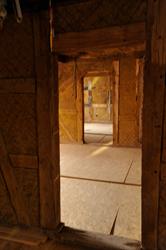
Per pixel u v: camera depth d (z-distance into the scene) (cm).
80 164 535
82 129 752
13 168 263
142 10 193
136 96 671
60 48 224
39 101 237
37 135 246
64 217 303
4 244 243
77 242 243
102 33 208
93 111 1313
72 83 735
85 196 366
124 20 200
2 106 254
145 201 217
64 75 739
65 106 759
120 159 571
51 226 257
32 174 256
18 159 259
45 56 227
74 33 218
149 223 219
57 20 222
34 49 230
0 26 208
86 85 1298
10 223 277
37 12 221
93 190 388
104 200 351
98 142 781
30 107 243
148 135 207
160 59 192
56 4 219
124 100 684
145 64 197
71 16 216
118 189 391
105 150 668
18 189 266
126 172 475
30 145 251
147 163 212
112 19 204
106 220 295
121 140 715
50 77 230
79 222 291
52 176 247
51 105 236
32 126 246
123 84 675
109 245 236
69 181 430
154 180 211
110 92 1259
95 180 433
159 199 214
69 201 349
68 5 215
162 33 187
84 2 210
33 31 226
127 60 655
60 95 757
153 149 208
